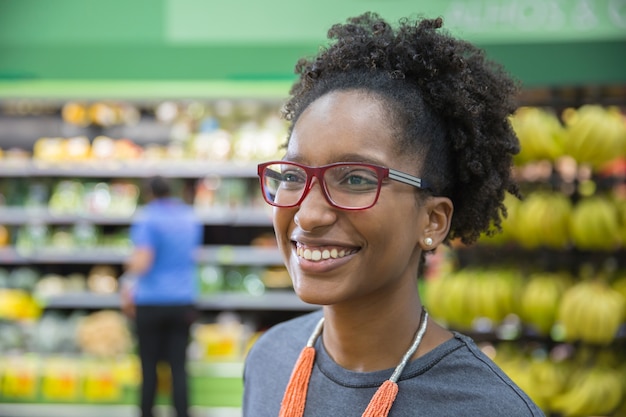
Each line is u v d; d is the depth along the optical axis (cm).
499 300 321
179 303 427
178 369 433
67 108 522
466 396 97
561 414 318
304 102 108
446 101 103
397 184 97
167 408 475
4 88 413
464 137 104
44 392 479
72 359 487
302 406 108
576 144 313
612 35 358
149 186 434
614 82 359
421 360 102
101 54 398
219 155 498
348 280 97
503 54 364
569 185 331
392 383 100
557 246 321
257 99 439
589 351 328
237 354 490
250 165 493
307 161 98
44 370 479
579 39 360
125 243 509
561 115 353
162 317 427
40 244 503
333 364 109
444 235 105
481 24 364
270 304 496
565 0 358
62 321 505
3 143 542
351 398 104
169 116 525
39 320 504
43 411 480
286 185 102
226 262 501
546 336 330
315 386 109
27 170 500
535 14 361
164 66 396
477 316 325
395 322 104
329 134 96
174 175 498
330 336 111
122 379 479
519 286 324
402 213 98
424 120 101
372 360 105
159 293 425
